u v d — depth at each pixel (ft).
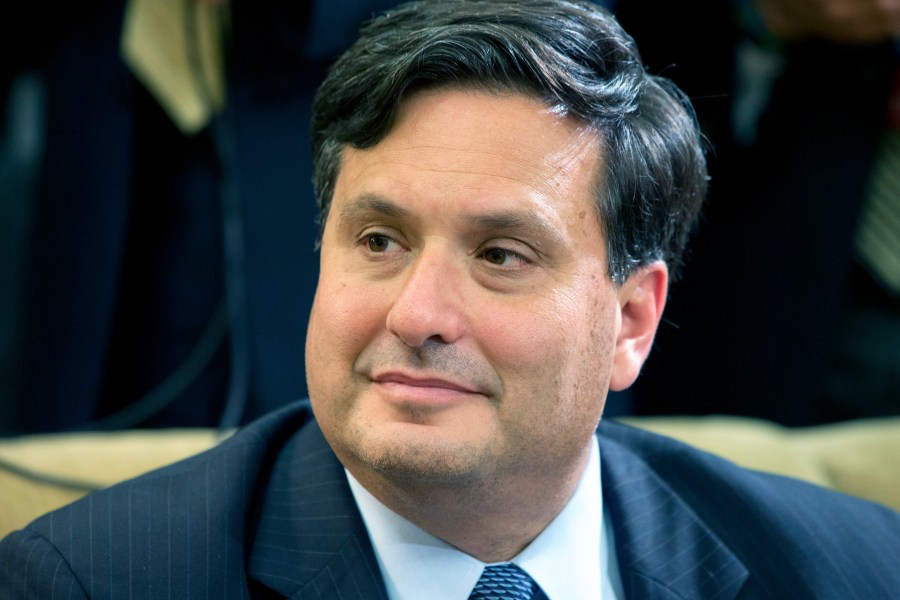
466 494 4.61
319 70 8.00
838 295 9.24
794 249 9.31
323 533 4.99
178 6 8.18
